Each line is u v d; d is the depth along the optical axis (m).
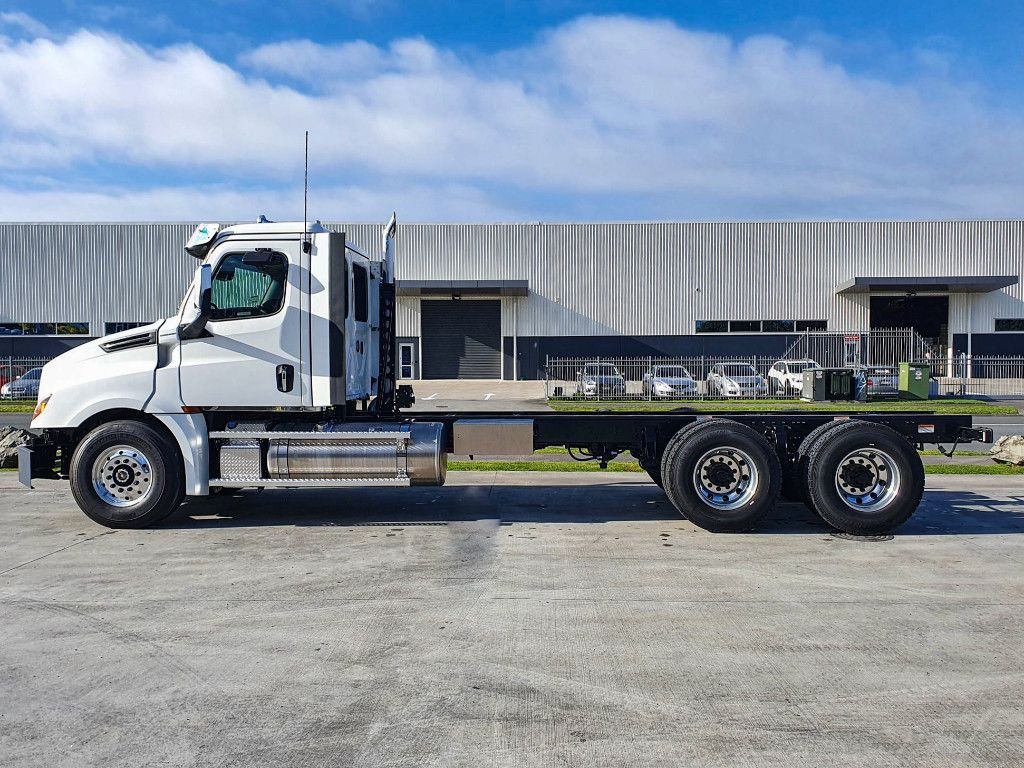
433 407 26.69
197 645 4.68
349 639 4.77
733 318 43.78
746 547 7.06
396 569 6.32
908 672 4.28
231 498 9.46
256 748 3.48
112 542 7.25
